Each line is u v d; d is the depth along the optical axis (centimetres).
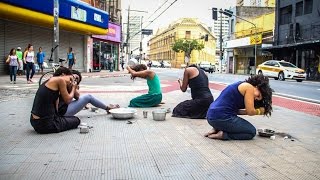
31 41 2070
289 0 3469
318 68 2952
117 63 3781
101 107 691
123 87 1420
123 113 641
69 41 2519
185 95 1123
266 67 2912
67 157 404
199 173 355
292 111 818
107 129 560
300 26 3291
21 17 1792
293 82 2453
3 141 475
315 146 470
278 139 509
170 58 9062
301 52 3247
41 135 512
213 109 498
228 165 381
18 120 625
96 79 2034
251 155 421
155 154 421
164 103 891
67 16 2167
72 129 557
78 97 629
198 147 455
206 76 686
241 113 503
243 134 496
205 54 9212
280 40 3650
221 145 467
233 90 493
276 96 1230
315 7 3052
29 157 402
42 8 1928
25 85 1322
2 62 1850
